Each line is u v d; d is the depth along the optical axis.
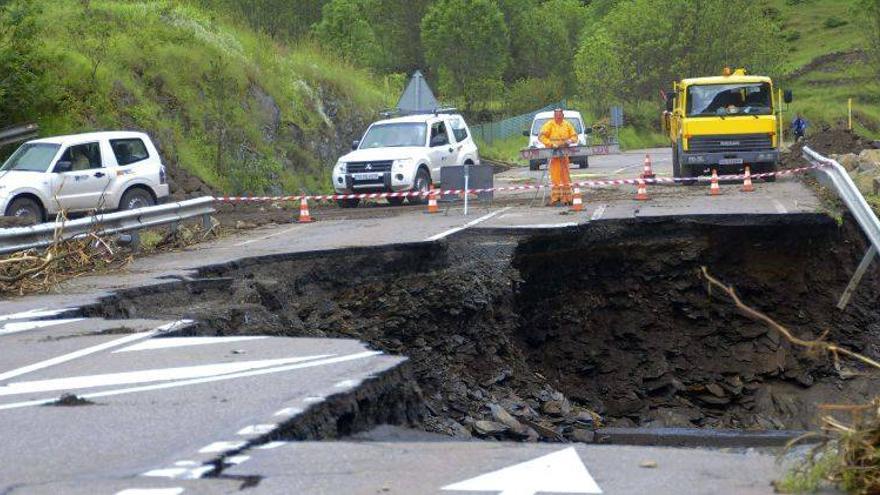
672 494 8.30
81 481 8.80
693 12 114.00
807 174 40.66
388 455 9.59
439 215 32.59
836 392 26.16
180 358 14.12
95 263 23.41
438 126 41.31
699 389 26.98
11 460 9.52
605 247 27.53
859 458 8.09
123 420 10.81
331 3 84.62
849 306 27.39
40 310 18.27
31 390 12.48
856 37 164.62
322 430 10.88
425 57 98.56
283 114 48.84
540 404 23.98
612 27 116.81
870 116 123.88
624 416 26.69
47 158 31.67
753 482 8.61
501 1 121.00
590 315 27.47
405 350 23.36
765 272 27.53
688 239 27.61
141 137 34.09
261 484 8.65
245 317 19.31
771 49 117.69
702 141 40.28
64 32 42.22
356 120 55.19
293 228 31.62
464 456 9.59
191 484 8.66
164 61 43.94
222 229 31.27
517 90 102.12
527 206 33.97
